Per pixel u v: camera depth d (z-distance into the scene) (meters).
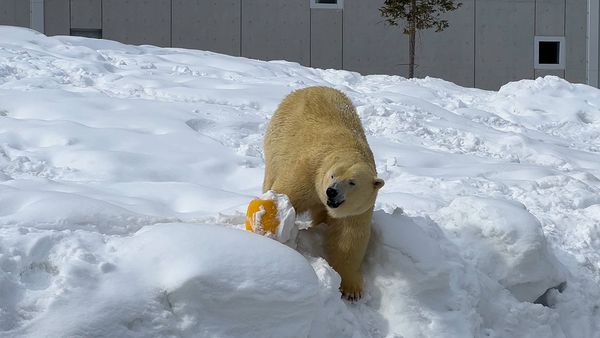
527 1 23.89
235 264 3.61
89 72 10.38
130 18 22.42
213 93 9.76
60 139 7.03
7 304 3.31
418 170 7.50
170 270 3.58
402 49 23.55
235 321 3.59
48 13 22.00
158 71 11.19
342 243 4.23
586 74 24.30
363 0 23.34
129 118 8.02
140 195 5.55
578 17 24.16
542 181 7.36
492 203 5.16
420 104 11.12
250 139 8.13
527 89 13.34
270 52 23.05
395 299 4.36
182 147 7.23
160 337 3.46
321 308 3.97
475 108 12.65
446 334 4.36
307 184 4.23
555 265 5.20
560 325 5.04
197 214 5.06
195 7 22.67
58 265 3.57
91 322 3.30
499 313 4.77
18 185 5.45
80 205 4.31
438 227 4.97
